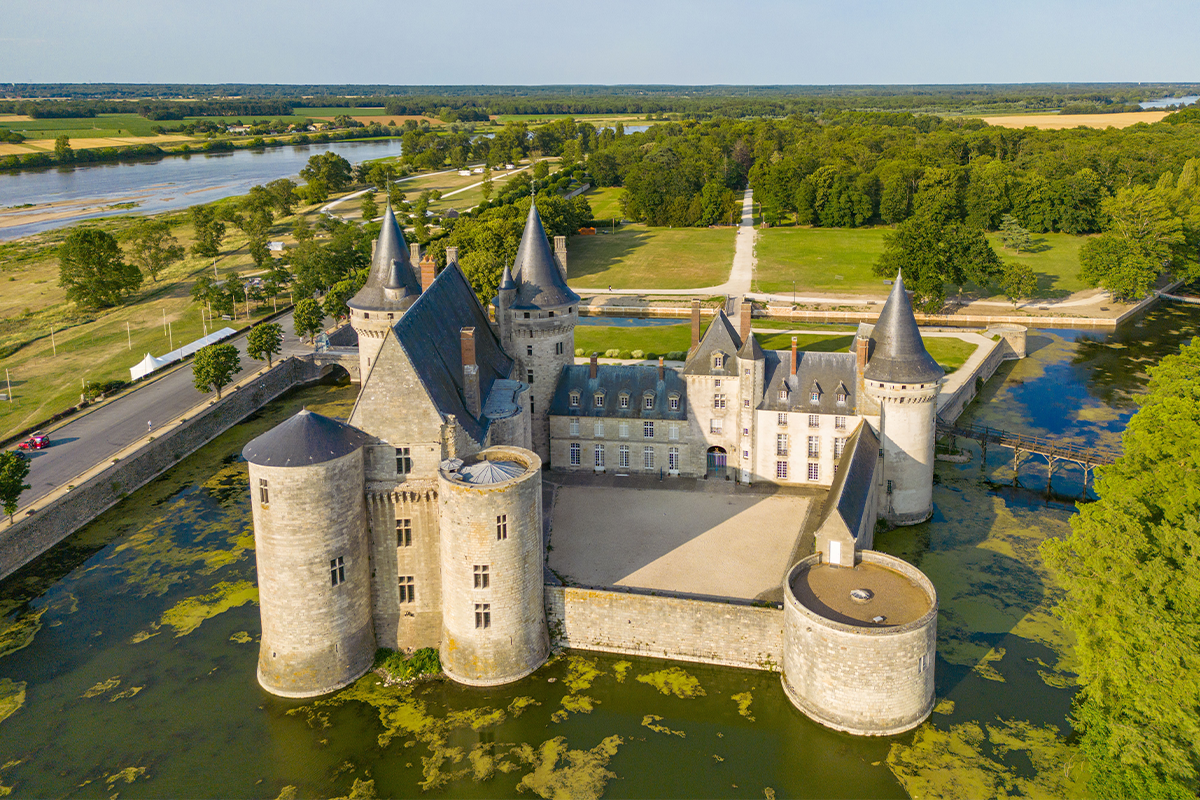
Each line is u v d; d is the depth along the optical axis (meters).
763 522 82.00
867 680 54.91
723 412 90.94
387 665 63.19
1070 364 138.88
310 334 143.75
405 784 52.75
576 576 71.88
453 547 59.19
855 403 86.31
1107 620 50.50
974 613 68.31
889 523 83.62
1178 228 173.00
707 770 53.62
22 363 132.25
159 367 127.94
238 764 54.19
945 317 166.38
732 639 62.69
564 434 94.94
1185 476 61.59
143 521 86.50
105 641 66.62
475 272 156.00
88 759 54.56
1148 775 46.38
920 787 51.66
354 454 59.09
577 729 57.31
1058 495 90.25
